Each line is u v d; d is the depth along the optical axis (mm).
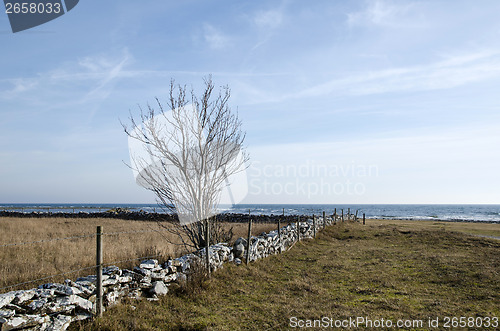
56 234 15297
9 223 18844
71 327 5129
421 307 7312
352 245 17500
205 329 5715
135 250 9617
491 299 7824
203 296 7398
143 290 7004
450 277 9867
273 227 20406
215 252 9469
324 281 9570
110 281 6285
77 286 5719
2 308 4562
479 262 11961
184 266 8258
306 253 14469
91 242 11438
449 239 18328
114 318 5617
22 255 8984
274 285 8938
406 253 14445
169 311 6445
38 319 4719
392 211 121500
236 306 7133
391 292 8484
